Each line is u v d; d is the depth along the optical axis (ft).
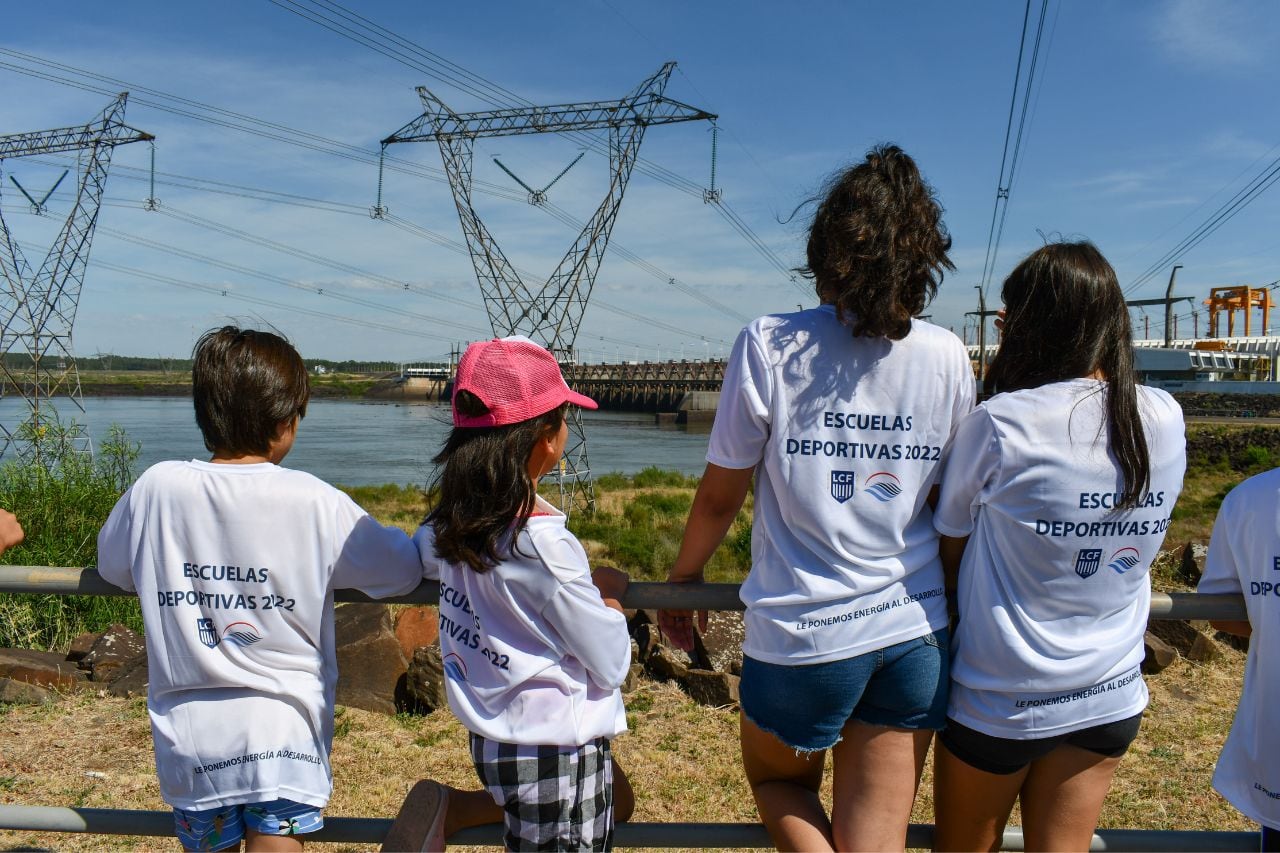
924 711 5.39
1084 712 5.47
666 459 183.83
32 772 14.21
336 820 6.15
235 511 5.60
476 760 5.58
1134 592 5.58
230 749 5.53
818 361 5.31
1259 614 6.06
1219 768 6.45
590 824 5.59
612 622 5.59
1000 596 5.44
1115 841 6.05
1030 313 5.57
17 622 21.20
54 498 28.30
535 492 5.44
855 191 5.23
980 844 5.89
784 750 5.68
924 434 5.38
